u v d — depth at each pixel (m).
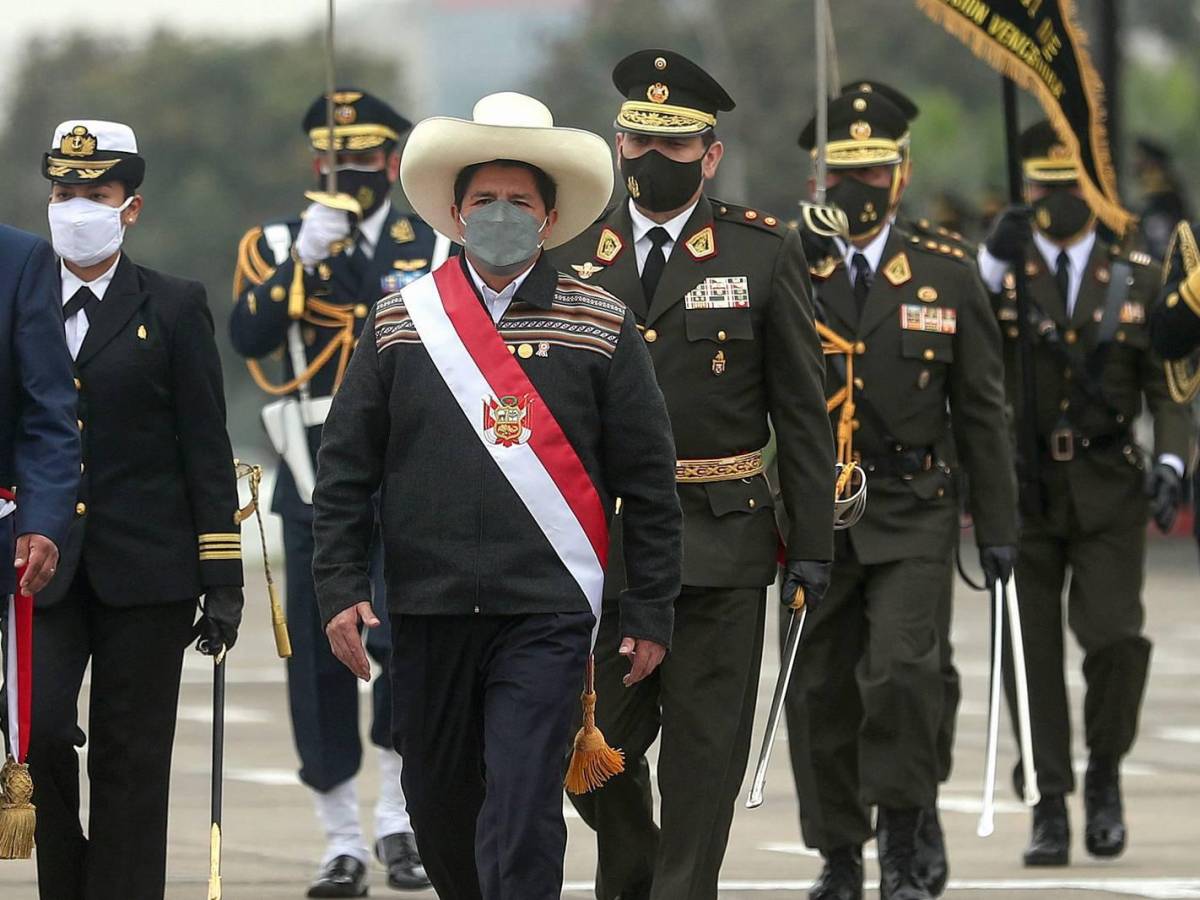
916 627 26.00
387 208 29.42
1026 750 25.95
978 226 47.09
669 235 22.53
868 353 26.53
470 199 19.66
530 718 18.89
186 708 46.69
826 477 22.31
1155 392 31.30
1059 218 31.19
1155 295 31.31
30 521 20.11
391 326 19.52
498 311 19.50
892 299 26.69
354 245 29.09
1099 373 31.05
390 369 19.47
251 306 28.73
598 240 22.67
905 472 26.50
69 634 21.56
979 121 143.62
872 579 26.45
